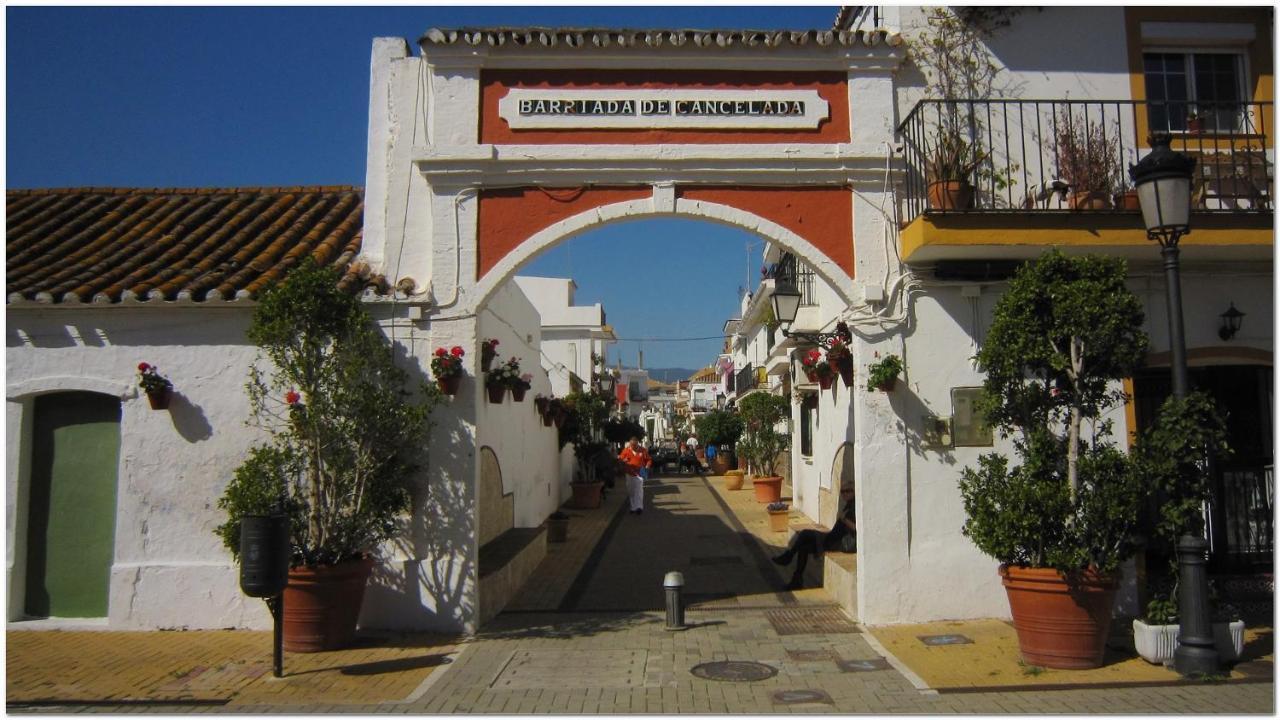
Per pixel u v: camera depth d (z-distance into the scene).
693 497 21.91
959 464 8.00
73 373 7.84
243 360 7.88
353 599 7.22
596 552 12.96
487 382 10.14
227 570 7.73
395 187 8.14
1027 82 8.48
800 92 8.27
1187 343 8.12
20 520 7.93
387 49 8.45
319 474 7.25
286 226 9.84
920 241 7.50
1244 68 8.78
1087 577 6.36
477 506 7.90
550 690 6.08
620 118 8.16
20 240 9.27
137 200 10.59
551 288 26.88
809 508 16.38
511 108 8.16
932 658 6.81
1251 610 7.93
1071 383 6.59
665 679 6.36
